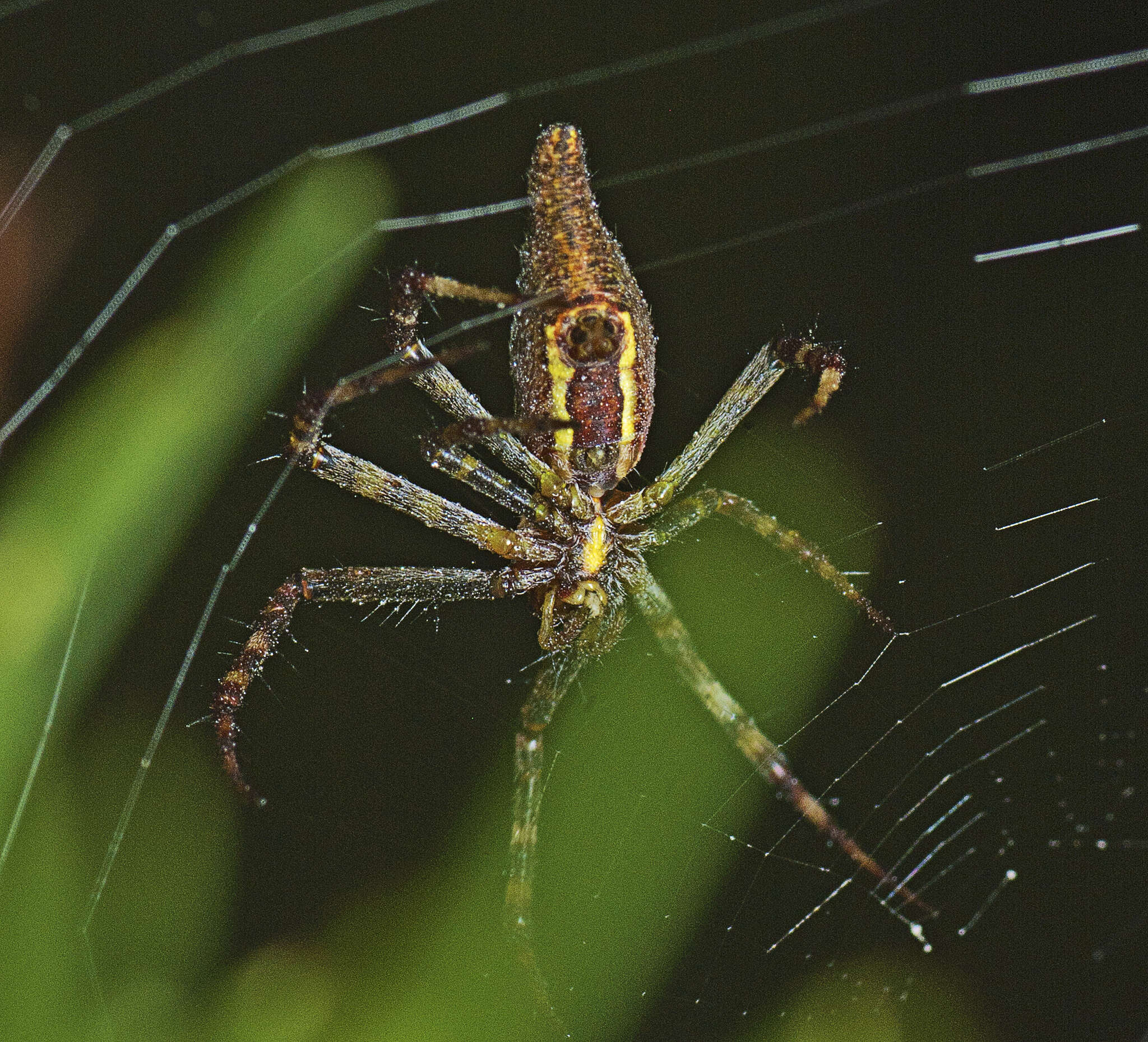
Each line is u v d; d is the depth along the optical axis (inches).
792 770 5.6
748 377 5.6
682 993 5.5
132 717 5.6
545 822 5.5
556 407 5.5
